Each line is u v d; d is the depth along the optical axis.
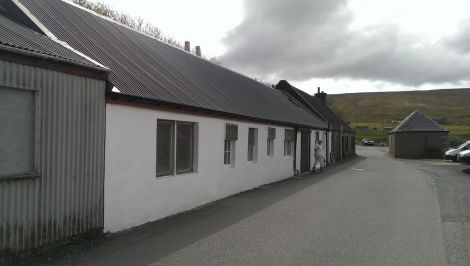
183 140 9.98
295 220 8.88
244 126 13.73
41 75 5.74
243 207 10.48
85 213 6.60
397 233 7.78
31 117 5.67
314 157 24.39
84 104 6.52
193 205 10.27
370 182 16.86
